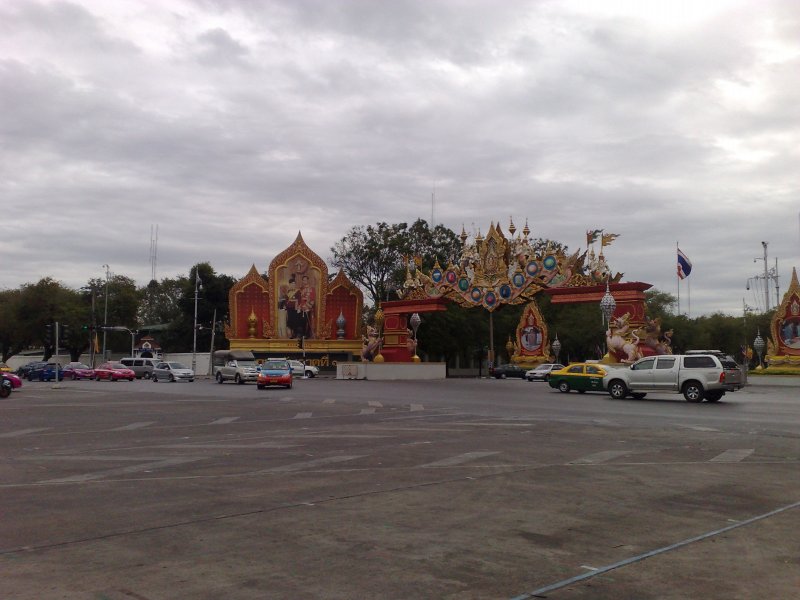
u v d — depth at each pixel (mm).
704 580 6570
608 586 6391
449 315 80250
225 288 103000
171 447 15781
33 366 63688
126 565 6918
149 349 81500
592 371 37094
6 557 7184
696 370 30203
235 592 6160
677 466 13141
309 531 8305
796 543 7891
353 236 89812
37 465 13281
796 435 18078
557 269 52344
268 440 17031
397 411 25719
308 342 75250
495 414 24469
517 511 9422
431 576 6645
